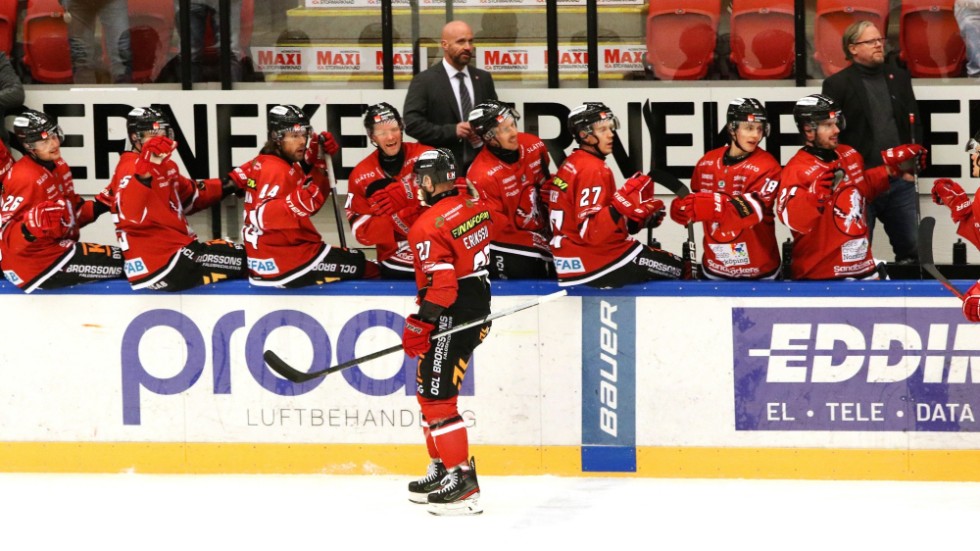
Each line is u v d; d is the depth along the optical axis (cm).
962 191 2028
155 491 2034
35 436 2153
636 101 2408
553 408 2062
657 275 2038
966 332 1953
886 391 1983
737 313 2006
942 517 1808
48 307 2130
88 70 2495
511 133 2048
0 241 2112
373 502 1950
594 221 1931
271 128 2045
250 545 1750
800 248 2041
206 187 2258
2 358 2145
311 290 2084
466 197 1847
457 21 2342
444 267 1792
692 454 2036
